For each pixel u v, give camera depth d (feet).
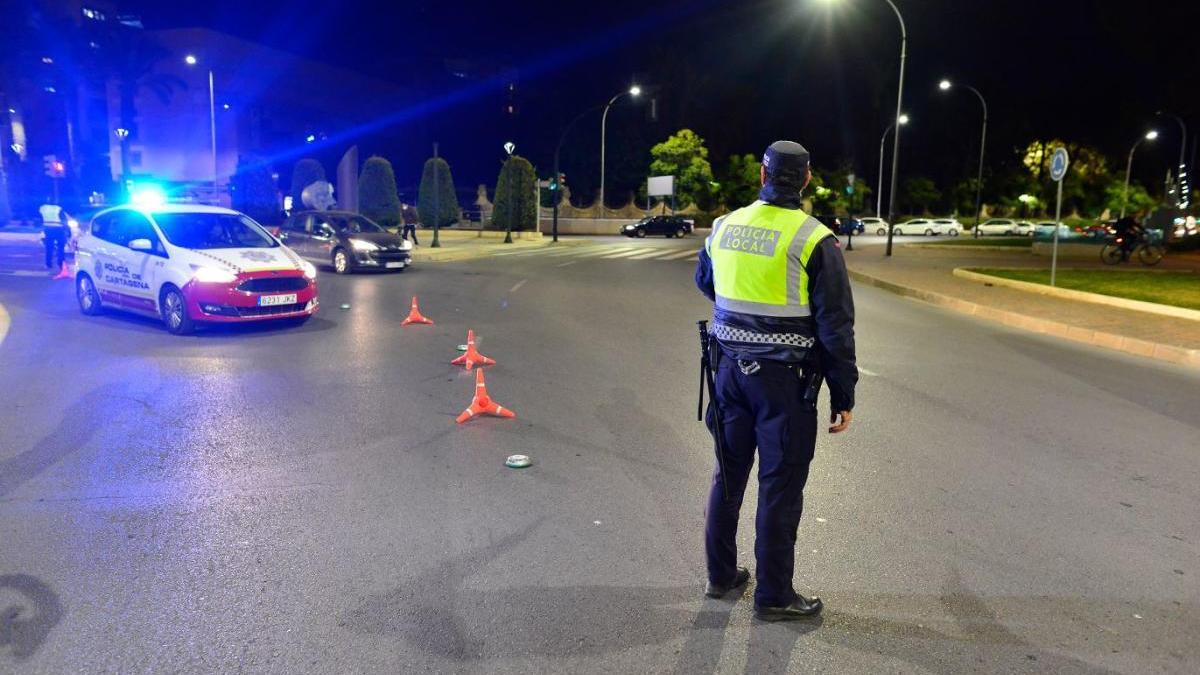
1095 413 24.12
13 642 10.98
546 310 46.29
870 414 23.59
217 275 34.60
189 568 13.21
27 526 14.80
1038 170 238.27
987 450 20.17
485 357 30.76
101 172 176.45
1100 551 14.30
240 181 152.87
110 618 11.62
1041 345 36.70
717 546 12.25
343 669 10.44
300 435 20.65
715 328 11.73
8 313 40.65
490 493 16.75
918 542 14.61
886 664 10.73
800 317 11.13
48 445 19.57
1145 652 11.11
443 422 22.02
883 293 60.70
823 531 15.07
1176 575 13.41
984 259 93.35
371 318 41.39
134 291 37.14
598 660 10.73
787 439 11.16
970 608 12.25
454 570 13.26
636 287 60.95
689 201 204.54
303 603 12.12
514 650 10.93
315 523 15.11
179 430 20.98
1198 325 39.93
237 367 28.81
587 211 189.16
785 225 11.04
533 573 13.19
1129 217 80.38
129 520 15.15
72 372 27.61
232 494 16.53
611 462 18.80
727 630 11.51
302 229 69.87
